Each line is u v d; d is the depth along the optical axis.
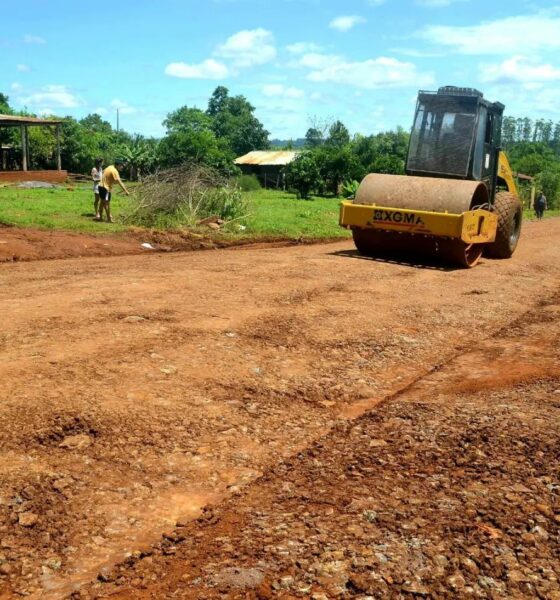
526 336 7.25
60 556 2.88
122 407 4.47
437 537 2.93
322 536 2.95
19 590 2.64
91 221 16.42
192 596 2.54
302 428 4.48
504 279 11.19
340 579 2.61
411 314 7.97
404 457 3.91
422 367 6.05
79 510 3.26
